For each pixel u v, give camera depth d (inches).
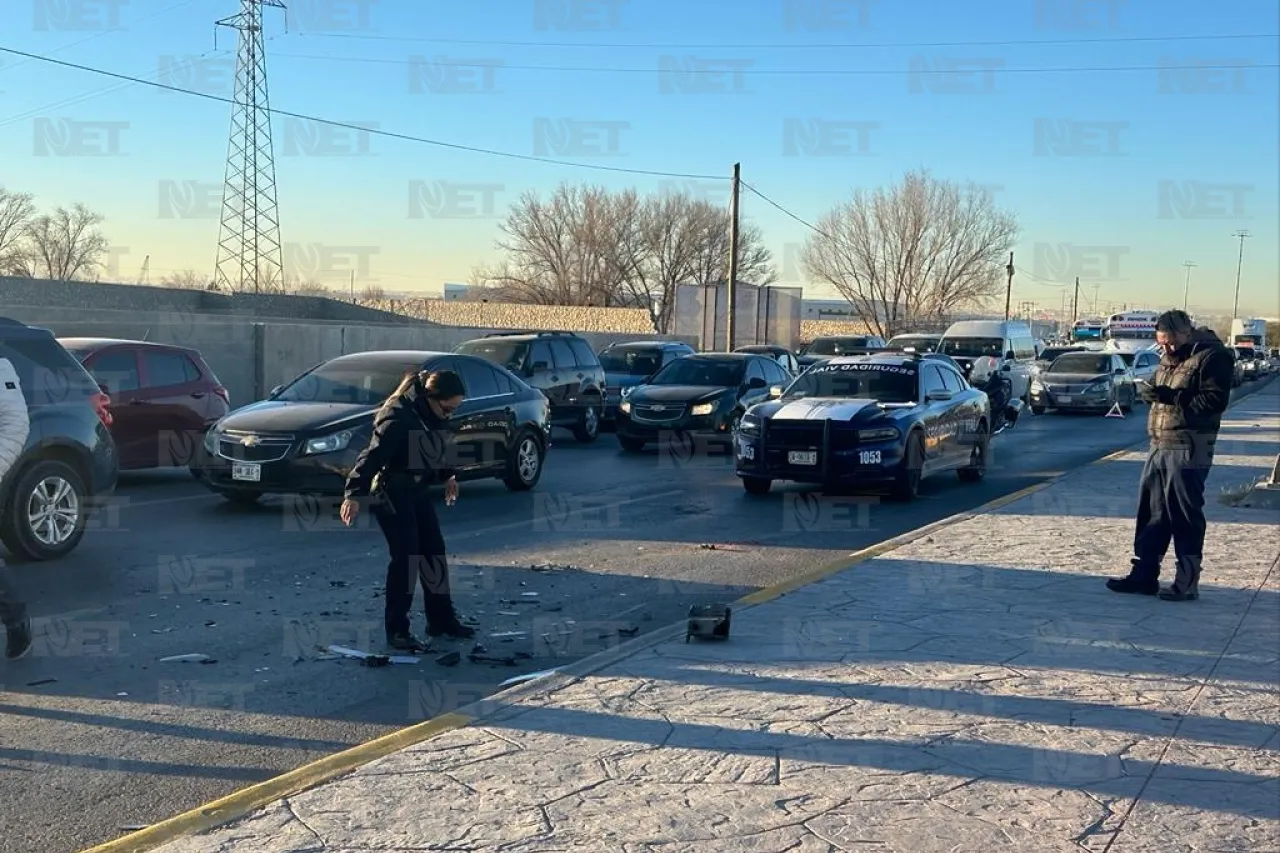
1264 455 761.0
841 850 160.7
